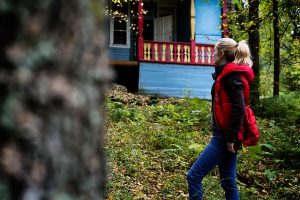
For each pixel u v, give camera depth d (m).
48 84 1.09
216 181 5.34
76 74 1.16
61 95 1.11
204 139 8.80
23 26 1.06
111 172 5.35
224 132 3.60
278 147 8.02
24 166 1.05
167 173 6.09
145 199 4.85
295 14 10.20
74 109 1.15
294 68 18.83
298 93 15.65
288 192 5.68
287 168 6.99
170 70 17.52
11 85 1.04
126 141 7.43
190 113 11.26
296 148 7.65
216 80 3.71
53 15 1.10
